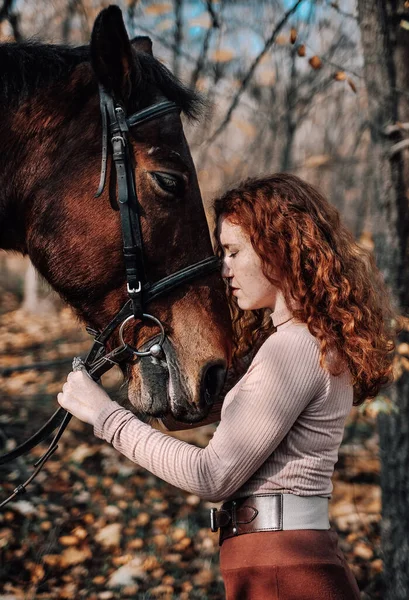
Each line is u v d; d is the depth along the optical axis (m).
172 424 1.94
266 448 1.41
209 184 5.47
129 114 1.74
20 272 11.20
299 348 1.46
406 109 2.61
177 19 3.90
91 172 1.76
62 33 4.66
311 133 6.34
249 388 1.46
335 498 3.91
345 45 4.21
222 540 1.52
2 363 5.63
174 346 1.75
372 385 1.55
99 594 2.86
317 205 1.59
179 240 1.75
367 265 1.62
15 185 1.83
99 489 3.68
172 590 2.93
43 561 3.00
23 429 4.25
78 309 1.88
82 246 1.78
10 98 1.80
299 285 1.50
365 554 3.35
